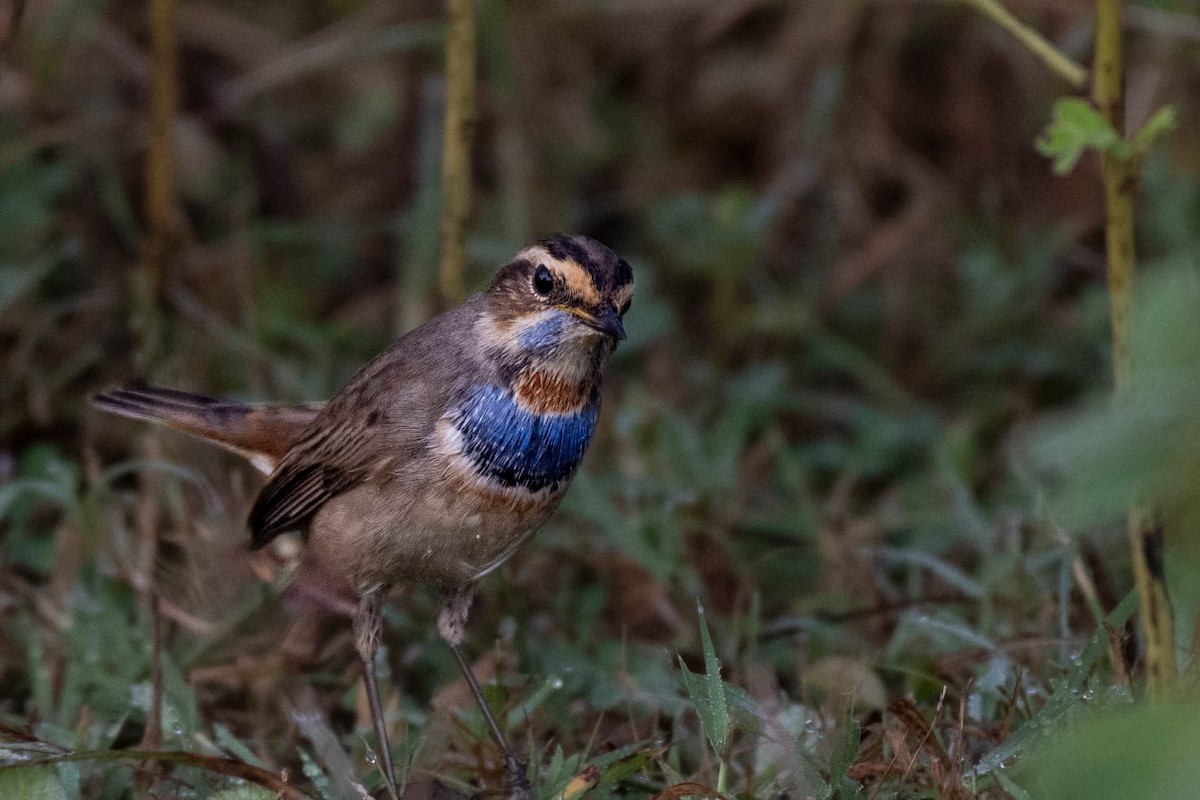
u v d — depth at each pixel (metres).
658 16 18.11
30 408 13.28
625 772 8.30
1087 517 4.50
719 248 15.70
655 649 10.72
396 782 8.84
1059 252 15.94
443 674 10.75
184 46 16.12
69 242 14.23
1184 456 4.35
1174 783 3.98
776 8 17.92
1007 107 16.50
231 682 10.05
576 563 11.83
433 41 15.73
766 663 10.30
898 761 8.20
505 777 8.91
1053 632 10.07
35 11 15.16
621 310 9.32
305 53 15.87
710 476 12.75
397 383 9.22
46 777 7.72
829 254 16.62
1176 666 7.66
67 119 15.53
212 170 16.64
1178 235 14.93
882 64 16.78
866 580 11.36
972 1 8.43
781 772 8.34
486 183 17.30
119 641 10.21
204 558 10.83
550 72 17.83
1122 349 7.24
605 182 17.81
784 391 14.73
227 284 15.30
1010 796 7.78
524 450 9.09
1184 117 15.48
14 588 11.10
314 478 9.52
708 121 17.77
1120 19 7.29
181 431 11.11
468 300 9.61
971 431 13.91
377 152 17.58
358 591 9.59
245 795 7.77
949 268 16.31
